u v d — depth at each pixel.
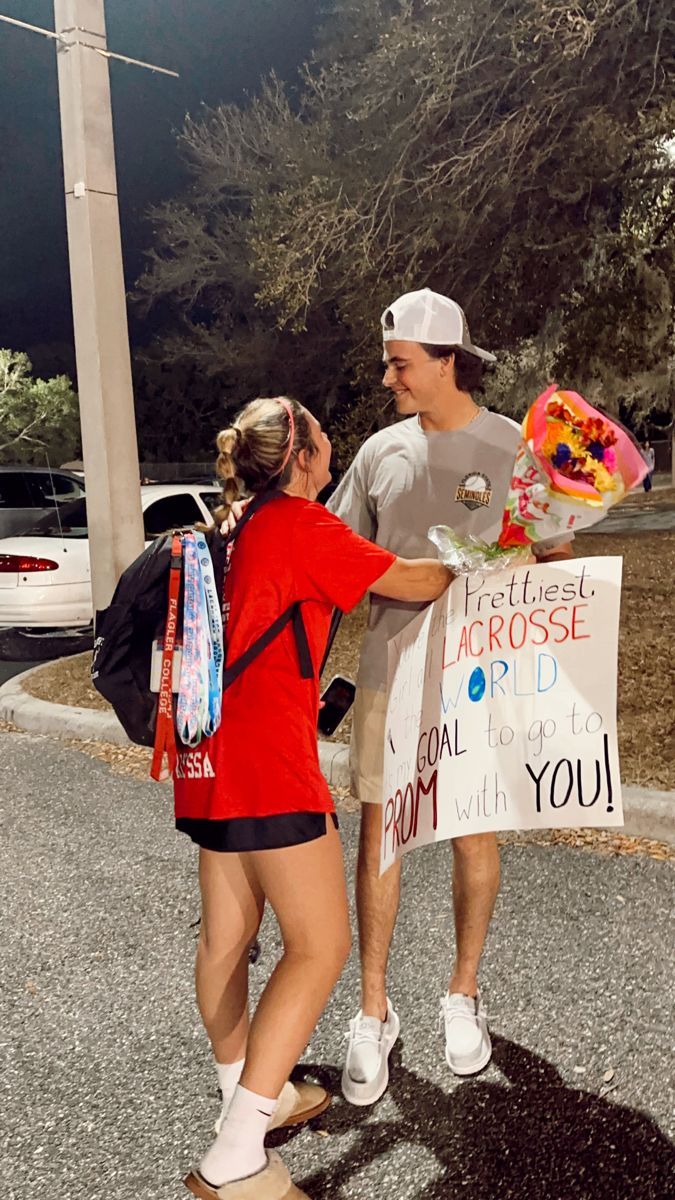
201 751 2.52
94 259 7.77
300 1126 2.97
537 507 2.47
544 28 8.59
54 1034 3.50
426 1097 3.07
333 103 12.86
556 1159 2.79
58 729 7.30
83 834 5.33
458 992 3.21
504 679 2.60
